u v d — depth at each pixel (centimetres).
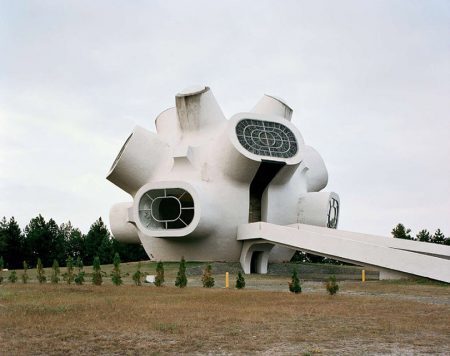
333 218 4284
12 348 952
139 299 1730
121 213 4306
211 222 3634
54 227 6844
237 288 2270
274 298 1775
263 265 3828
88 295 1888
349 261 2977
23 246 6138
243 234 3697
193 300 1700
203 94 4138
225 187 3794
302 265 4066
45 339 1034
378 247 2809
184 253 3825
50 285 2459
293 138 3909
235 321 1253
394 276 2773
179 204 3716
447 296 1938
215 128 4156
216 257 3806
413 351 934
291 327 1173
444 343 1002
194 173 3866
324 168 4575
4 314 1345
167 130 4347
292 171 3875
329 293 1967
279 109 4306
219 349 948
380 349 949
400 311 1440
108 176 4097
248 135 3788
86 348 955
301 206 4041
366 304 1603
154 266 3616
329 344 993
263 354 906
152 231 3684
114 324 1198
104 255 6694
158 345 980
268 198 3922
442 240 6081
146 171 4006
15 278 2788
